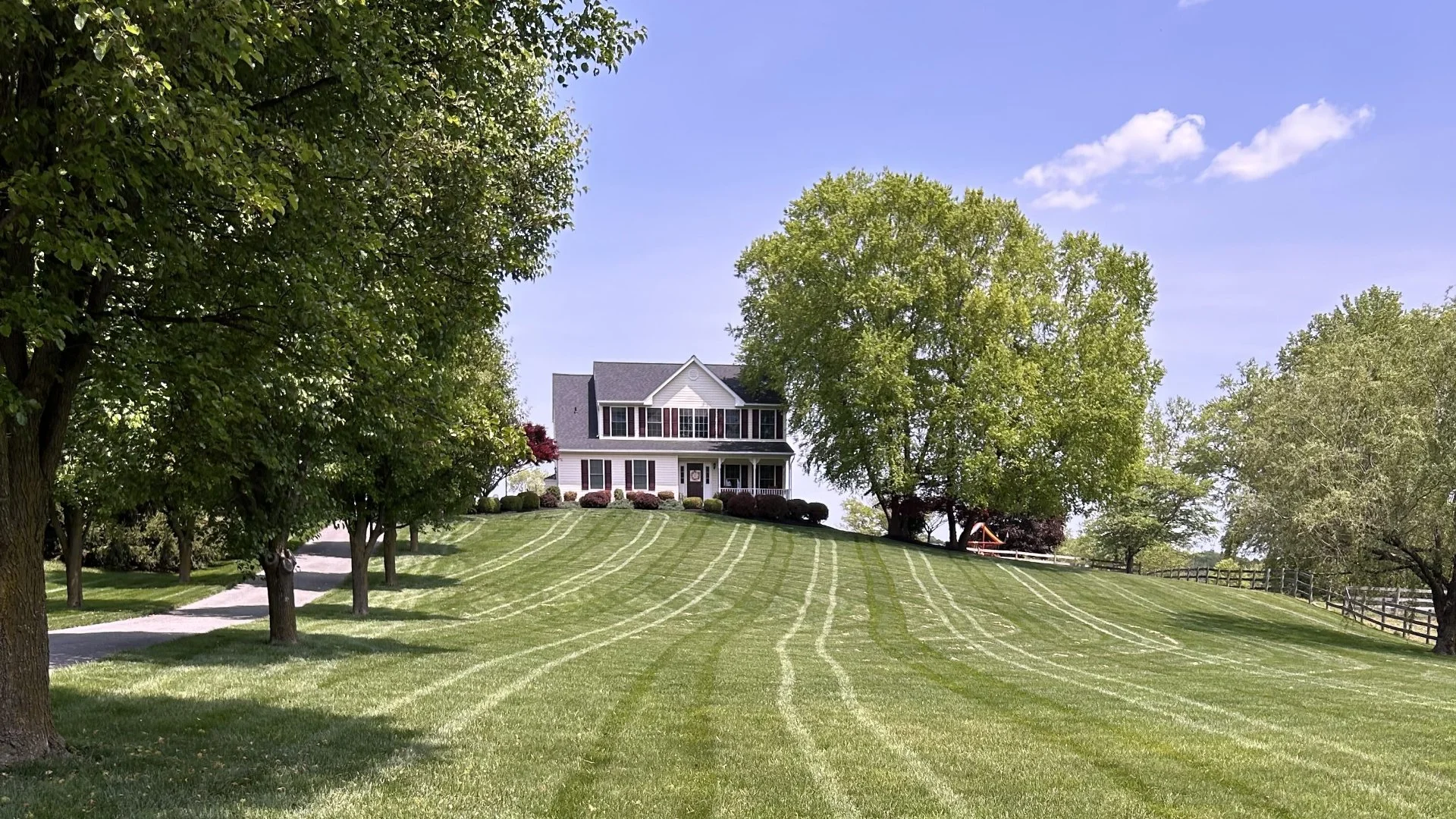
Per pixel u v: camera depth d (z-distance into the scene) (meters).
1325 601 39.41
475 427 18.92
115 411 11.32
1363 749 9.84
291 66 8.37
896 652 21.03
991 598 34.75
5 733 7.57
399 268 11.26
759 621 27.59
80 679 11.80
